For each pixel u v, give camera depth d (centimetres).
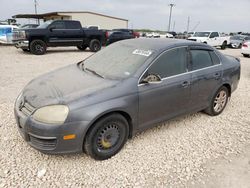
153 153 333
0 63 1020
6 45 1855
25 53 1410
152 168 301
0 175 276
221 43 2248
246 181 286
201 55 418
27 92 325
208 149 351
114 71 347
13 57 1226
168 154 332
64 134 274
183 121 442
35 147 288
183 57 385
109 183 272
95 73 354
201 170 303
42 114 275
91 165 302
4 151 321
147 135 382
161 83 346
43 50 1372
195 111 424
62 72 377
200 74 403
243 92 661
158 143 359
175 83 363
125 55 374
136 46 388
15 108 321
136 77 325
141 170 296
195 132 401
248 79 845
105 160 313
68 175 282
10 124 400
